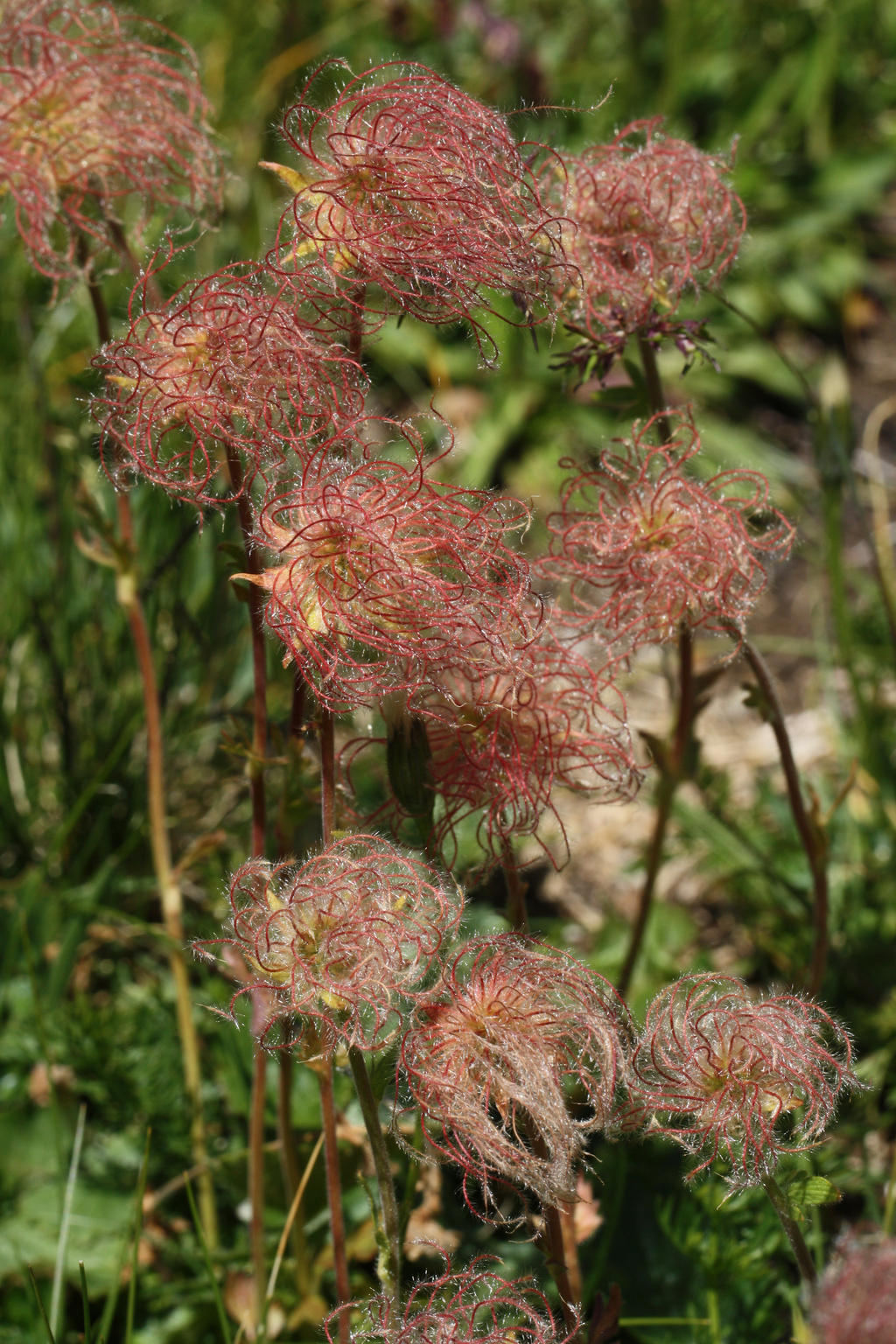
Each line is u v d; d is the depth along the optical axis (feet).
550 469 3.67
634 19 4.56
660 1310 2.03
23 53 1.96
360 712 2.00
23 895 2.27
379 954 1.66
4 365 3.27
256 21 4.23
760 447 3.76
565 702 1.83
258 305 1.69
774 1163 1.70
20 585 2.57
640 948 2.19
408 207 1.68
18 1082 2.21
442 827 1.81
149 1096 2.15
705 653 3.23
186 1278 2.11
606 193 1.86
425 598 1.65
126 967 2.35
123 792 2.49
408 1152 1.70
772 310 4.20
